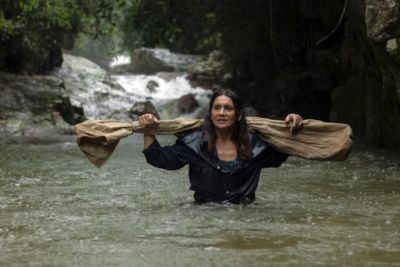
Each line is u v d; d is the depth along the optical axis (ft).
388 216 16.78
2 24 54.85
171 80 99.14
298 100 60.80
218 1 67.15
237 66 75.72
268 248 12.98
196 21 72.49
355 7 34.88
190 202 19.16
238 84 77.15
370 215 16.93
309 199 19.94
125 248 13.07
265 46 67.10
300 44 59.52
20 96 59.16
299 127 18.35
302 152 18.30
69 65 89.10
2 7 59.36
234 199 18.53
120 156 36.17
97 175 26.84
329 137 18.40
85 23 75.00
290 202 19.22
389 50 26.76
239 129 18.35
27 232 14.80
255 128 18.56
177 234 14.39
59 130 54.54
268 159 18.78
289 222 15.83
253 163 18.54
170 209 17.85
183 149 18.42
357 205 18.67
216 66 96.73
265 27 62.90
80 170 28.84
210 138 18.29
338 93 48.55
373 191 21.85
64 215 17.07
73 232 14.74
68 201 19.65
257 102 70.74
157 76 101.30
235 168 18.37
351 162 31.68
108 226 15.42
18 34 66.13
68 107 61.26
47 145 43.86
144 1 69.87
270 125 18.54
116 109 73.20
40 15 62.64
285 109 64.28
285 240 13.73
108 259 12.21
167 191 21.85
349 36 46.37
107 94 77.87
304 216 16.70
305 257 12.26
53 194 21.22
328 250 12.80
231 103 18.17
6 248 13.20
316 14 53.21
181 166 18.42
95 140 17.70
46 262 12.04
